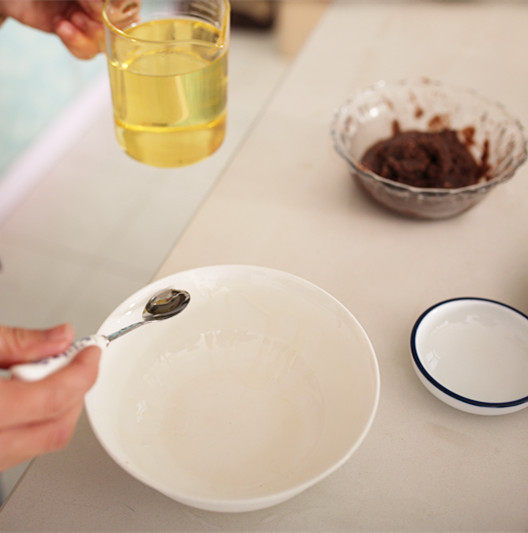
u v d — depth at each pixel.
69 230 1.38
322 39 0.89
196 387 0.47
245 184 0.66
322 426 0.44
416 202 0.59
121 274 1.29
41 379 0.38
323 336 0.48
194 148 0.54
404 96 0.71
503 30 0.90
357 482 0.44
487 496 0.44
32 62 1.44
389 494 0.44
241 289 0.50
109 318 0.46
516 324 0.52
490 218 0.63
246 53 1.83
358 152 0.69
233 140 1.55
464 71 0.82
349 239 0.61
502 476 0.45
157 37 0.54
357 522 0.43
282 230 0.62
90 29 0.62
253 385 0.48
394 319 0.54
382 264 0.59
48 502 0.43
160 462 0.43
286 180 0.67
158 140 0.53
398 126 0.71
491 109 0.68
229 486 0.42
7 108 1.39
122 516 0.43
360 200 0.65
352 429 0.42
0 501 0.77
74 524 0.43
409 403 0.49
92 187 1.48
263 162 0.69
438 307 0.53
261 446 0.44
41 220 1.40
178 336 0.49
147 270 1.30
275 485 0.42
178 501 0.42
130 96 0.52
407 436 0.47
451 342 0.52
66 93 1.60
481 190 0.58
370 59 0.84
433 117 0.71
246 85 1.72
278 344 0.49
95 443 0.46
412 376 0.50
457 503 0.44
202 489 0.42
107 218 1.40
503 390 0.49
